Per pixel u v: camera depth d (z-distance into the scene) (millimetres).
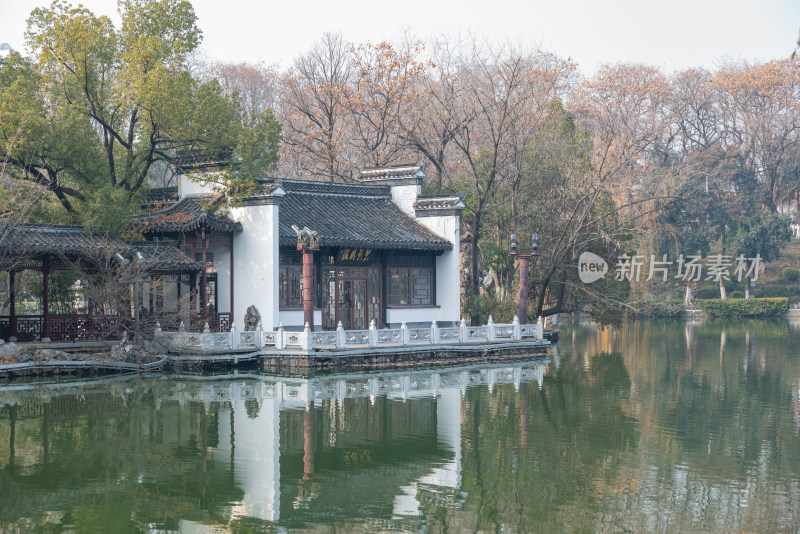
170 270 34656
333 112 56906
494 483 18984
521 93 47594
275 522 16547
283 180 39938
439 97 53250
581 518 16641
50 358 30578
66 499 17781
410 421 25172
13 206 32562
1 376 29562
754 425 25031
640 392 31125
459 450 21797
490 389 31188
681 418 26047
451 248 41844
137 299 33406
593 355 44438
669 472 19812
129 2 38250
